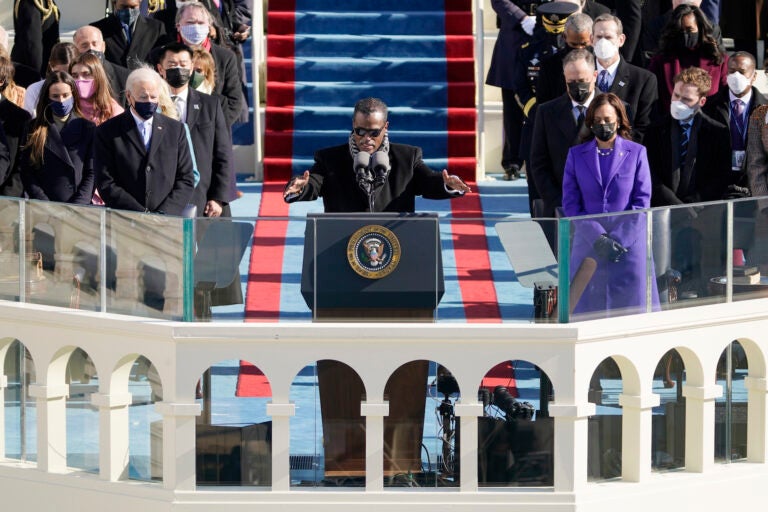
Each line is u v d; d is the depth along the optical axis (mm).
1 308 19484
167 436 18047
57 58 24906
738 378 19688
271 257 18062
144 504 18219
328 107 34656
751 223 19609
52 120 22547
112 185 21312
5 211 19688
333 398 18250
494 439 18250
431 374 18234
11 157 23078
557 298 17984
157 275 18203
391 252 17859
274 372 17812
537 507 17969
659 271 18812
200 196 22469
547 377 18266
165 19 30281
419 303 17891
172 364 17812
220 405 18422
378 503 17984
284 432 17969
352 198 20109
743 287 19641
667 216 18797
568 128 23000
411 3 37750
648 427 18531
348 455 18359
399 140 33594
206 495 17984
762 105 23609
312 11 37344
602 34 24578
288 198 19391
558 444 17984
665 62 26875
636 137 24406
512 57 31734
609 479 18734
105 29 29172
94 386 19234
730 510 19172
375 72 35531
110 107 22922
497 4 31438
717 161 23672
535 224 18031
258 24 35219
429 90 34875
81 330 18781
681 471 19188
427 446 18328
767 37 34438
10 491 19609
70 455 19500
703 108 26281
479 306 17969
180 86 22859
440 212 30562
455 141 33562
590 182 20656
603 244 18250
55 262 19281
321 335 17641
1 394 20016
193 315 17969
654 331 18375
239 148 34406
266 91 35000
